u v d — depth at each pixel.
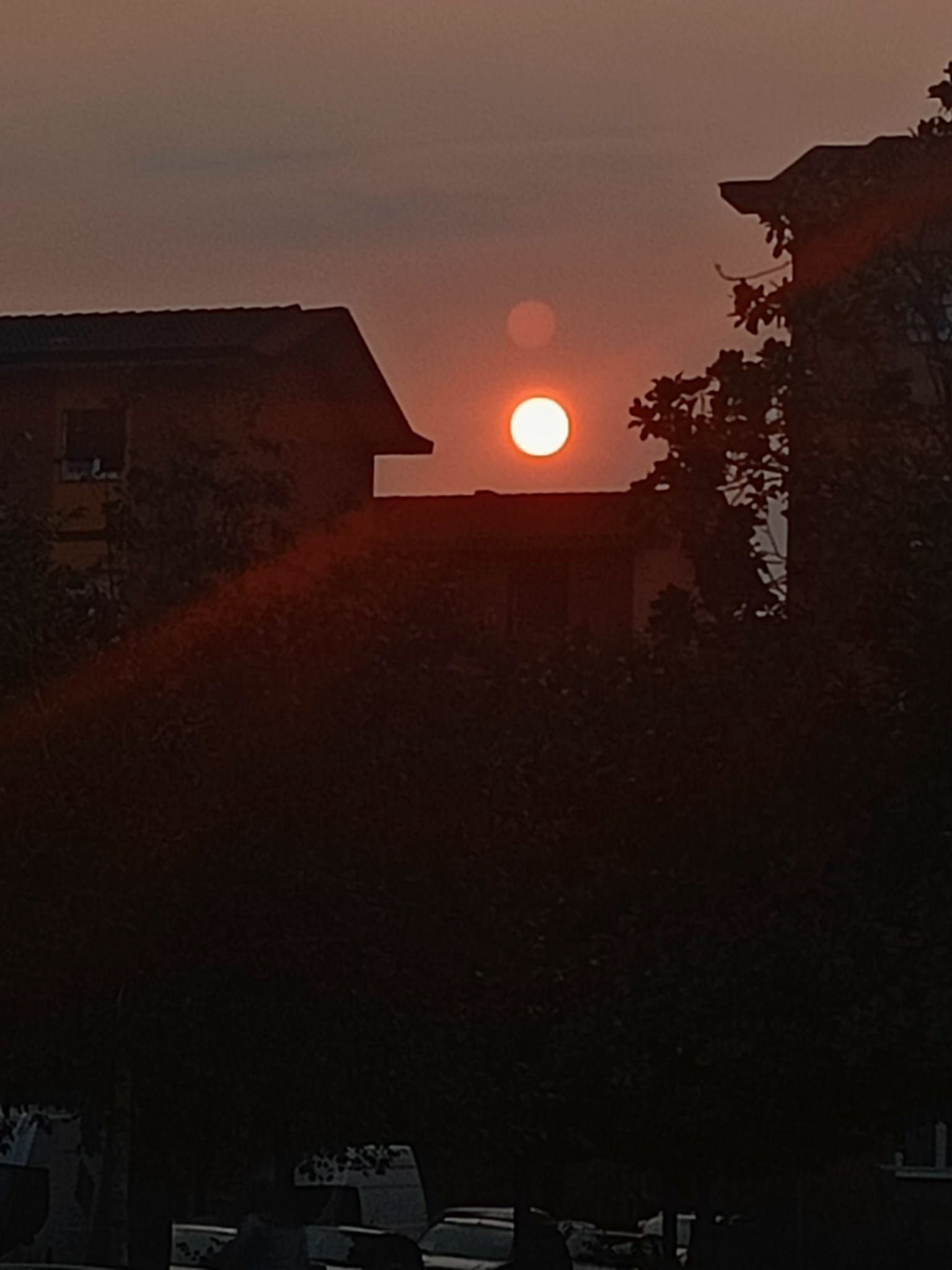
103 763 16.81
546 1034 16.73
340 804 17.12
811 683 14.94
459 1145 17.36
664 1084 15.69
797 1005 14.72
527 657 17.75
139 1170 18.09
